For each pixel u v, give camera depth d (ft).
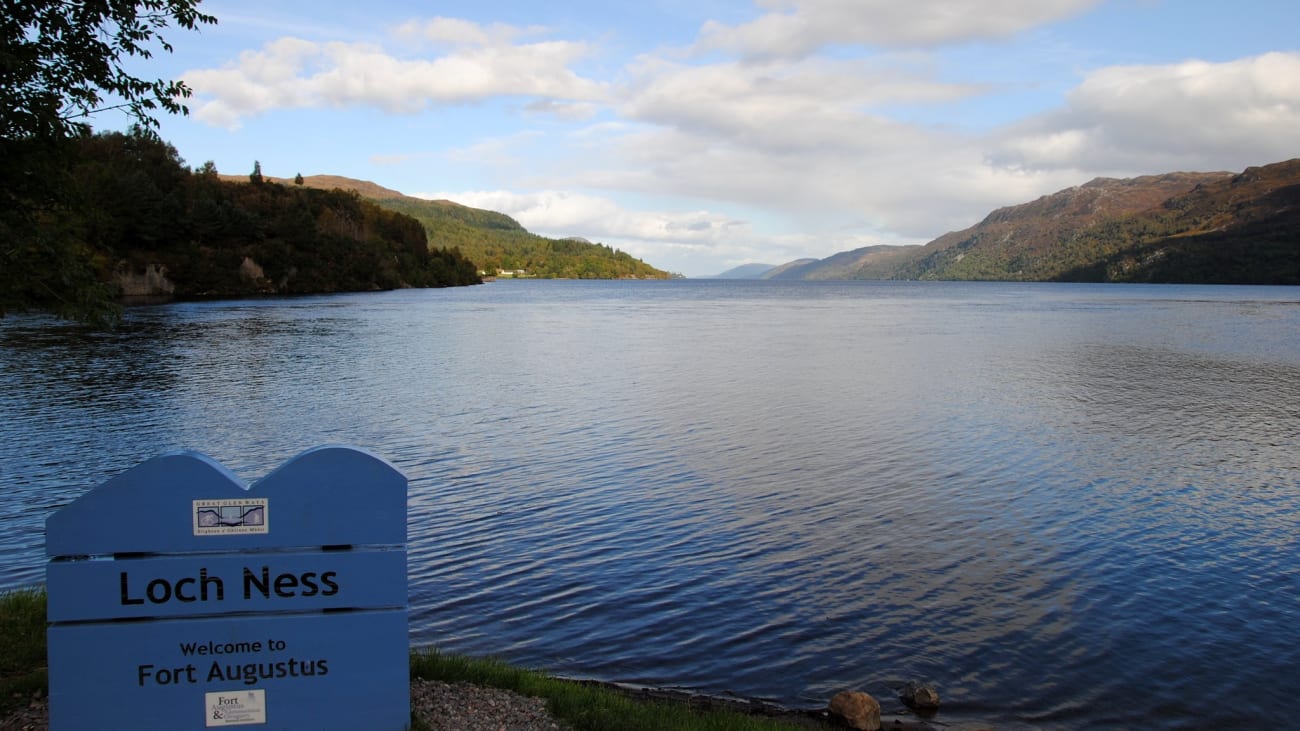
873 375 119.96
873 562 42.52
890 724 27.55
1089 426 80.48
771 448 69.21
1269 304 384.27
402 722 18.10
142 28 26.53
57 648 16.55
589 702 22.81
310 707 17.65
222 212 405.39
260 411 84.12
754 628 34.60
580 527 47.52
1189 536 47.32
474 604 36.63
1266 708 29.17
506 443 70.23
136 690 16.93
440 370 121.08
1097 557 43.73
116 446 67.00
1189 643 33.96
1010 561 42.98
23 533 45.34
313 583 17.49
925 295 578.66
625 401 93.45
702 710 27.17
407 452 66.23
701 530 47.21
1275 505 53.62
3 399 89.86
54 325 183.83
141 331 180.04
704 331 212.02
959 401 95.50
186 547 16.94
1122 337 193.88
